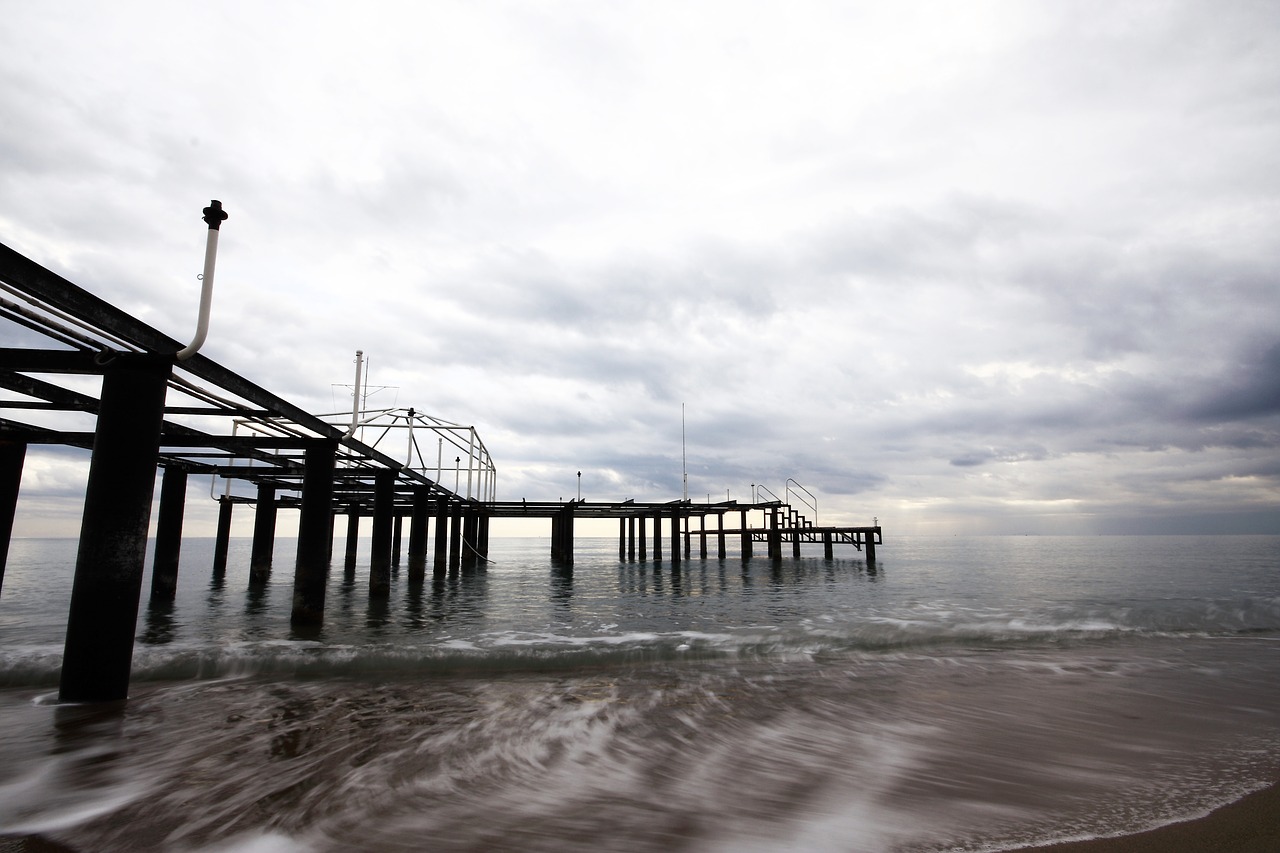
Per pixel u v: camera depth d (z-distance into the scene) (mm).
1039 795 4098
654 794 4148
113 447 5883
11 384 7254
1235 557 49062
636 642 10477
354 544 30094
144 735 5336
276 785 4320
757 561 42750
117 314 5238
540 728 5633
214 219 5977
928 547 93750
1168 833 3492
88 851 3432
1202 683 7395
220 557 24984
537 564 40562
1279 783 4266
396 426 20641
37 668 7797
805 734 5453
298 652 8992
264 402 8016
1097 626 12297
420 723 5797
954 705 6402
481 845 3430
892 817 3758
